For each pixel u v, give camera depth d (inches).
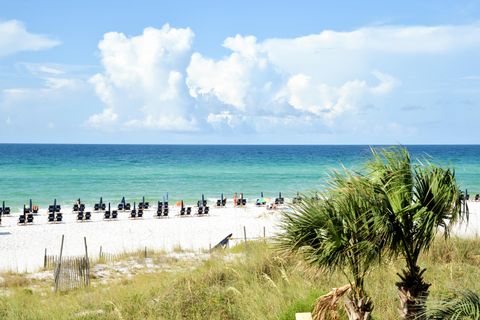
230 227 1504.7
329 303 283.1
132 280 723.4
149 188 2925.7
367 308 264.7
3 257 1112.2
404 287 263.1
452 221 267.4
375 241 253.9
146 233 1438.2
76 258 738.8
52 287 744.3
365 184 263.3
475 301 231.1
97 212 1915.6
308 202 264.7
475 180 3176.7
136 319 434.9
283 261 484.7
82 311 498.9
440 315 234.5
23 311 517.0
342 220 256.2
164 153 7800.2
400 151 274.2
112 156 6619.1
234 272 522.6
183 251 1029.8
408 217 262.2
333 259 258.8
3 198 2448.3
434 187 259.8
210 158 6387.8
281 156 6929.1
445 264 459.8
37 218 1768.0
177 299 462.0
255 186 3048.7
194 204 2217.0
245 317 402.9
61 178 3503.9
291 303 390.6
